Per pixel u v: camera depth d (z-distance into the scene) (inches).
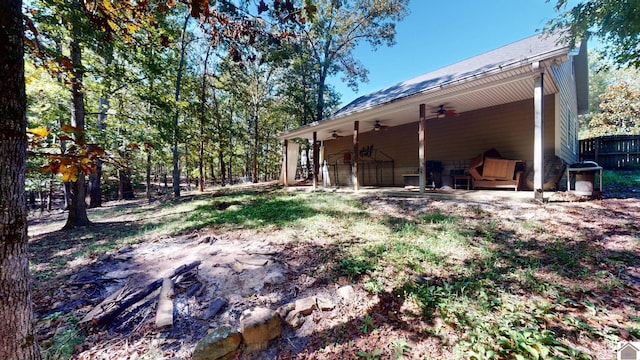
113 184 613.9
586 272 105.0
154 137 276.1
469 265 116.8
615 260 111.7
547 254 122.0
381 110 294.7
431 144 351.6
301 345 80.2
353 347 76.8
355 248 140.7
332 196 314.7
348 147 481.4
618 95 583.8
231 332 79.1
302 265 125.6
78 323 91.0
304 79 663.8
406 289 100.5
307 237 162.7
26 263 50.6
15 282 48.3
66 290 112.8
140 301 102.2
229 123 784.9
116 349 80.9
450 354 70.8
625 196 210.7
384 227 174.9
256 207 273.9
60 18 162.4
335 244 148.3
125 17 93.5
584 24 182.7
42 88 209.5
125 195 640.4
